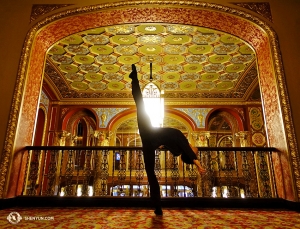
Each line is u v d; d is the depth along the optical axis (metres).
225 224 3.32
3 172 4.72
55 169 5.79
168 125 12.14
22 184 5.32
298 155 4.81
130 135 12.19
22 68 5.39
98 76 10.62
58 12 5.87
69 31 6.38
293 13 5.85
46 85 10.76
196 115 11.96
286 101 5.16
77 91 11.88
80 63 9.56
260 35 6.02
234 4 5.89
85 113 12.61
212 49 8.60
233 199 5.11
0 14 5.86
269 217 3.95
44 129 11.12
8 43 5.61
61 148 5.47
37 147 5.44
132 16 6.15
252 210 4.77
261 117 11.73
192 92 11.92
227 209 4.89
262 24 5.76
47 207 5.00
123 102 12.16
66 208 4.91
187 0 5.83
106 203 5.11
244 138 11.41
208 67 9.84
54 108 11.92
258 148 5.43
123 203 5.11
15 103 5.13
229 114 12.44
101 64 9.66
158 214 4.03
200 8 5.84
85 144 13.72
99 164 11.16
